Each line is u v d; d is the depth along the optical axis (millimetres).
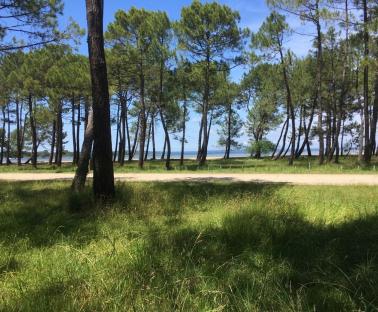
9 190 14844
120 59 32344
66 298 4113
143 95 34000
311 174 23375
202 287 4379
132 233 6906
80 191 12039
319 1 28266
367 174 22578
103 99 10953
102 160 10844
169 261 5129
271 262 5207
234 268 4961
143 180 20250
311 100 45688
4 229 7789
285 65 34250
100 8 11094
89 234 7156
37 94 39812
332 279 4656
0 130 58719
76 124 48125
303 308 3926
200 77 35594
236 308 3932
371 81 34219
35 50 19031
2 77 37750
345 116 47344
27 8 17031
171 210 9766
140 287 4289
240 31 33719
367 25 25141
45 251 6035
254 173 25281
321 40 32375
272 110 50281
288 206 8594
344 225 7074
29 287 4539
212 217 8070
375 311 3834
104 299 4016
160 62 32531
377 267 4922
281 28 32031
